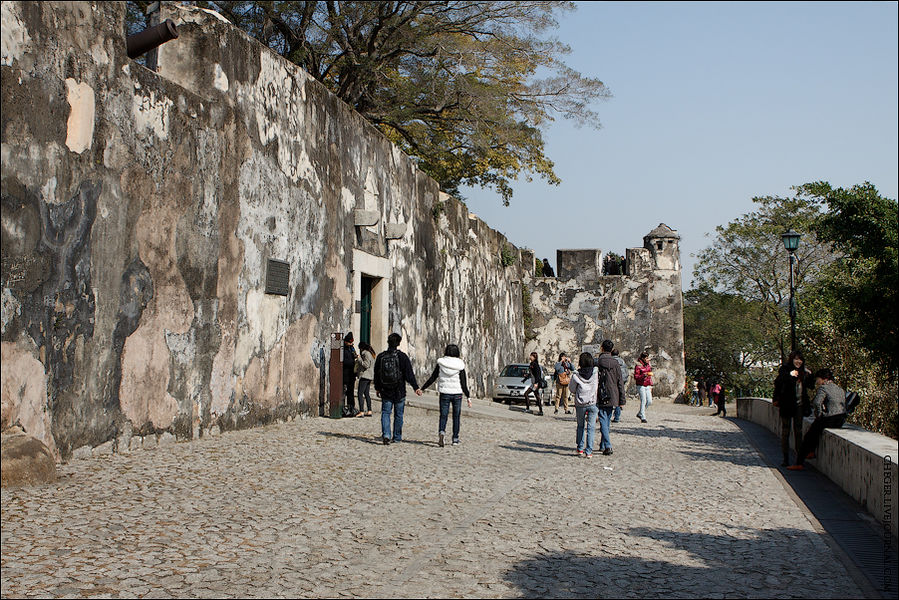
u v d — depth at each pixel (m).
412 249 24.20
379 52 30.34
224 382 13.13
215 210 12.80
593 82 32.66
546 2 30.05
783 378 13.36
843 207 15.34
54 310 9.23
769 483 11.30
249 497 8.46
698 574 6.50
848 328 15.61
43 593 5.31
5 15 8.51
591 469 11.93
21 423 8.69
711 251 49.09
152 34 11.58
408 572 6.20
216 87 12.95
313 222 16.77
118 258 10.43
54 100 9.26
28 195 8.84
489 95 31.53
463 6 29.83
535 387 25.08
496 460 12.30
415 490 9.38
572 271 45.12
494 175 38.50
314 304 16.80
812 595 6.00
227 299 13.20
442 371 13.71
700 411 36.75
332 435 13.88
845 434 11.40
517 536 7.46
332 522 7.63
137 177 10.82
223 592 5.53
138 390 10.87
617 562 6.76
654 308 44.41
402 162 23.30
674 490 10.35
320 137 17.19
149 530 6.92
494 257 36.34
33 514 7.12
